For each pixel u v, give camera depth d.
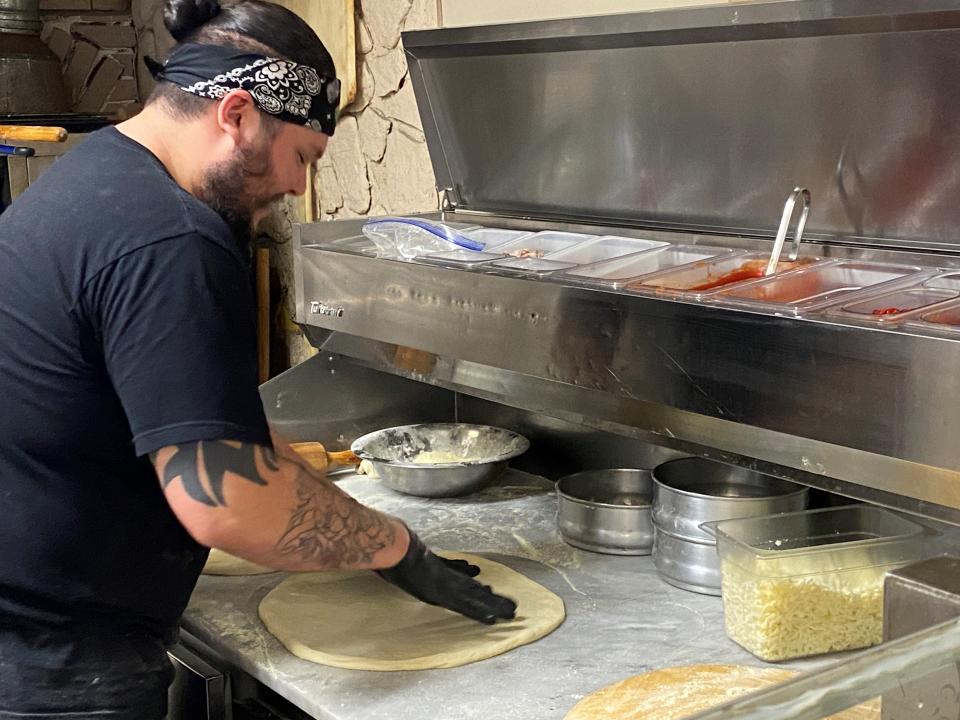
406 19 2.57
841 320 1.23
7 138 2.86
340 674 1.39
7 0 3.34
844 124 1.56
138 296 1.13
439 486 2.02
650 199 1.92
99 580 1.27
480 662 1.41
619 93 1.84
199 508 1.15
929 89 1.43
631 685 1.31
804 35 1.51
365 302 1.95
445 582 1.48
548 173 2.08
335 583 1.68
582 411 1.65
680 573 1.62
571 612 1.55
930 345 1.12
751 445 1.38
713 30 1.60
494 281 1.66
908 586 0.77
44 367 1.17
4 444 1.19
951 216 1.50
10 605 1.25
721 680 1.31
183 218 1.15
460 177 2.28
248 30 1.25
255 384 1.20
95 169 1.20
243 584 1.71
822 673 0.68
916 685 0.70
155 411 1.13
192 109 1.25
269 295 3.34
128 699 1.32
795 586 1.36
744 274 1.61
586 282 1.57
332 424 2.25
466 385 1.87
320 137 1.35
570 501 1.81
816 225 1.68
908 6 1.35
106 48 3.91
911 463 1.18
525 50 1.93
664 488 1.63
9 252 1.18
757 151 1.70
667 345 1.41
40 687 1.27
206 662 1.49
